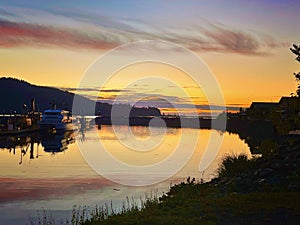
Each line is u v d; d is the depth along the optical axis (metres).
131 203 15.30
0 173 23.42
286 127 22.70
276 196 12.41
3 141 51.66
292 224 9.45
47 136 64.44
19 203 15.57
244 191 14.05
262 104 74.56
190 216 10.37
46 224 12.51
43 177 21.91
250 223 9.58
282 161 17.19
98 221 10.96
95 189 18.25
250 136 52.22
